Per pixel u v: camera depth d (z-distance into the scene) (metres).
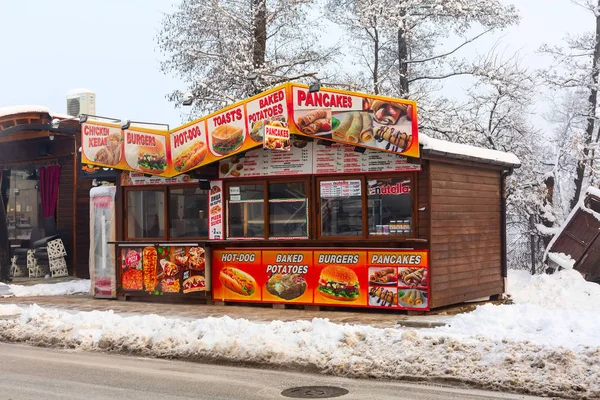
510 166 15.30
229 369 9.18
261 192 14.32
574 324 9.79
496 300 14.90
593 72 26.75
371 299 13.00
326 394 7.63
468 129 24.34
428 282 12.57
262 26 23.84
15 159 22.44
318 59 24.09
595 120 27.67
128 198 16.05
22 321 12.59
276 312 13.34
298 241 13.58
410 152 12.28
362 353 9.06
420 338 9.28
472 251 14.06
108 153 15.16
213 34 23.70
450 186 13.40
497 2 23.80
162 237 15.55
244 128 13.56
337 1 25.22
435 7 23.81
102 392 7.91
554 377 7.62
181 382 8.38
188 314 13.37
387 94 24.86
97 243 16.41
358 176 13.33
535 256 30.73
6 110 20.45
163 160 14.76
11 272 22.53
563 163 29.55
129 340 10.69
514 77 24.55
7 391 8.02
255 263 14.19
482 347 8.74
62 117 20.69
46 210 21.84
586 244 16.36
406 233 12.90
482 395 7.41
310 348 9.41
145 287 15.54
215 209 14.81
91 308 14.60
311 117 12.82
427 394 7.50
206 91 23.20
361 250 13.12
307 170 13.77
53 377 8.77
